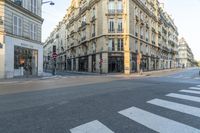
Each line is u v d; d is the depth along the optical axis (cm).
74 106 684
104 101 766
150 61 5578
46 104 721
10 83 1691
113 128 458
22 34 2592
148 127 466
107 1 4262
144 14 5197
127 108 648
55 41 9331
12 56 2400
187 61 13412
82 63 5531
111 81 1759
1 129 456
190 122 503
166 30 7681
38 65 2958
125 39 4172
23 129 454
